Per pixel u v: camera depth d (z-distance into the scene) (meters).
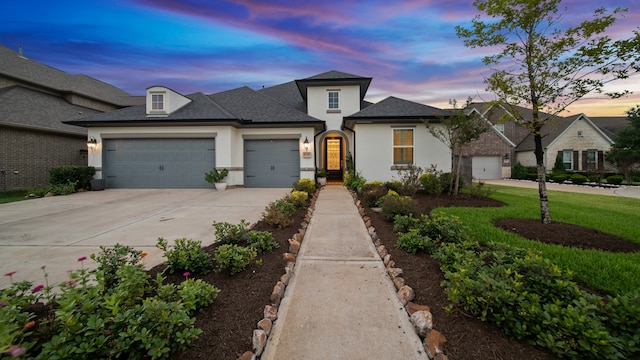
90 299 2.05
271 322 2.65
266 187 13.41
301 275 3.72
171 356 2.03
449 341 2.26
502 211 6.87
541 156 5.48
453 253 3.48
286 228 5.62
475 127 8.98
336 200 9.49
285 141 13.38
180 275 3.38
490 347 2.17
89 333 1.72
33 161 13.73
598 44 4.52
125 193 11.47
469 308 2.50
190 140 12.90
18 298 2.19
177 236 5.41
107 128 12.89
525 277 2.76
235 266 3.40
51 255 4.38
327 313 2.85
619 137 18.42
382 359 2.23
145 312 2.00
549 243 4.58
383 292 3.27
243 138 13.34
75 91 18.88
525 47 5.17
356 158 12.34
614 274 3.35
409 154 12.21
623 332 2.06
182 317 2.04
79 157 16.25
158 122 12.42
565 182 17.97
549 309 2.17
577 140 22.31
